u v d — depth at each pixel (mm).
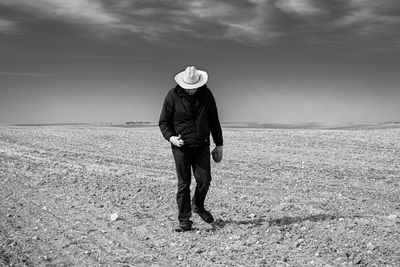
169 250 6598
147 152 15797
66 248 6738
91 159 14281
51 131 23188
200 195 7375
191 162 7363
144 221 7871
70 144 18000
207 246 6676
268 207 8445
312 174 11594
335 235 6785
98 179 11047
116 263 6156
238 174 11695
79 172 11984
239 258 6219
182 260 6227
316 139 17688
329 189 9938
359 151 14977
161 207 8609
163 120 7312
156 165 13203
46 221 8039
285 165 12859
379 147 15586
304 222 7434
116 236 7223
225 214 8109
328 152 14945
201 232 7254
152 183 10492
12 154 15188
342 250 6297
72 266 6090
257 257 6230
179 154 7262
